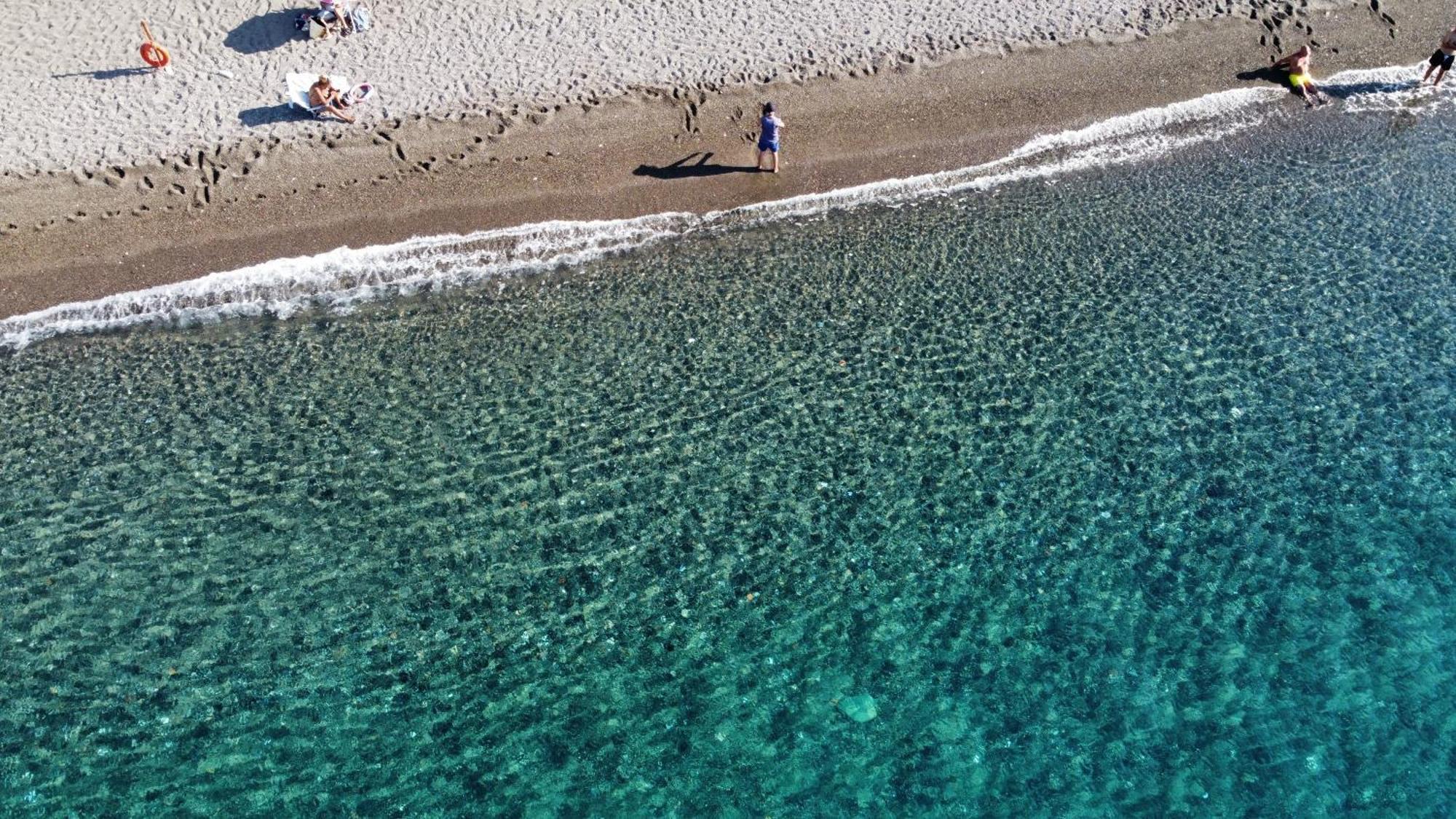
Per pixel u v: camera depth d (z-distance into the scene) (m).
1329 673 12.38
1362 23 22.33
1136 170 19.92
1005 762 11.70
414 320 17.27
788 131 20.00
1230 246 18.23
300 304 17.55
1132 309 17.05
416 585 13.40
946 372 16.06
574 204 19.02
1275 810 11.26
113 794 11.40
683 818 11.28
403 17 21.08
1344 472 14.49
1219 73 21.52
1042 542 13.77
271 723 12.05
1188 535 13.80
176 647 12.74
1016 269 17.91
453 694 12.34
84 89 19.77
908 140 20.19
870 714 12.13
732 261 18.17
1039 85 20.95
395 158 19.12
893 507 14.20
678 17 21.39
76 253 18.00
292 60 20.28
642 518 14.12
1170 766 11.62
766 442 15.07
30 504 14.50
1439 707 12.07
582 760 11.77
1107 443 14.92
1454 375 15.81
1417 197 19.20
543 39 20.88
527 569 13.55
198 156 18.86
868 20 21.50
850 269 17.95
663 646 12.78
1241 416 15.27
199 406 15.93
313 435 15.41
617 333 16.94
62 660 12.59
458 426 15.49
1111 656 12.58
